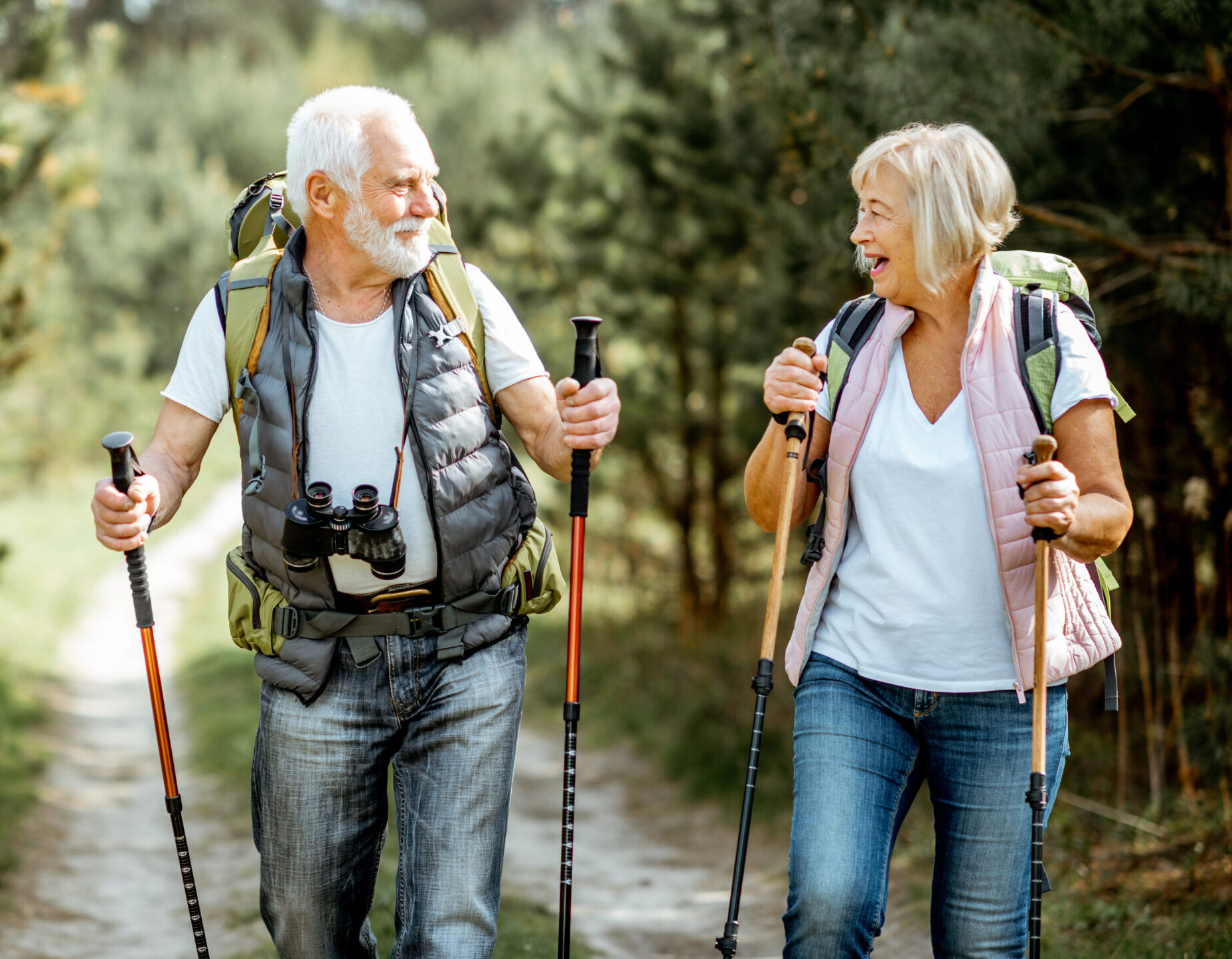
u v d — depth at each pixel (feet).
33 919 27.35
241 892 29.12
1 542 42.32
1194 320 26.17
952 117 24.32
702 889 31.04
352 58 209.05
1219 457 27.50
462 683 14.48
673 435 56.75
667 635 59.16
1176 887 23.21
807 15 29.50
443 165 96.89
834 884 12.82
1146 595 29.71
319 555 13.64
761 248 39.55
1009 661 13.32
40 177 43.06
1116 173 27.68
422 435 14.07
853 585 13.89
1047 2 24.79
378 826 15.01
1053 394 13.28
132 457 13.42
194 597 93.97
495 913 14.52
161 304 162.09
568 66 58.80
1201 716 24.54
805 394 13.76
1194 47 23.12
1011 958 13.35
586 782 44.09
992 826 13.29
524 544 15.17
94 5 234.58
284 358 14.08
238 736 47.78
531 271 60.80
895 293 13.78
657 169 50.24
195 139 196.95
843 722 13.60
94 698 63.62
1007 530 13.11
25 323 45.37
